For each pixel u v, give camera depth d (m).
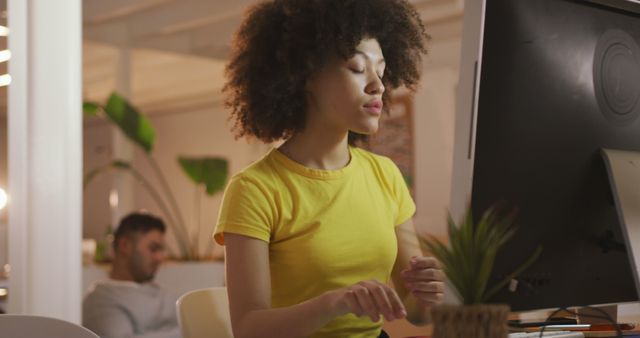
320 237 1.19
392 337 1.46
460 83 1.07
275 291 1.21
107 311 3.47
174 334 3.61
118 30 7.92
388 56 1.32
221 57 8.75
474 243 0.78
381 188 1.32
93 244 7.03
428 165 7.60
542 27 1.13
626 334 1.24
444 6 6.83
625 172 1.19
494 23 1.08
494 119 1.08
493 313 0.72
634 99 1.26
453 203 1.06
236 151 11.27
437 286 1.06
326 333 1.21
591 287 1.20
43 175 2.28
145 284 3.67
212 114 11.66
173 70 10.11
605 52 1.22
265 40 1.24
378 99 1.16
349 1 1.15
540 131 1.13
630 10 1.26
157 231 3.95
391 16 1.24
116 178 10.10
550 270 1.14
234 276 1.14
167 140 12.44
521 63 1.11
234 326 1.11
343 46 1.13
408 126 7.71
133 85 10.85
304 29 1.16
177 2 7.02
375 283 0.91
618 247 1.22
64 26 2.32
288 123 1.23
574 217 1.17
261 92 1.24
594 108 1.20
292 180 1.20
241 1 6.82
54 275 2.29
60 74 2.31
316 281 1.19
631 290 1.25
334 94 1.15
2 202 4.93
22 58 2.29
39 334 1.09
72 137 2.33
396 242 1.30
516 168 1.10
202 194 11.91
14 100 2.29
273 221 1.18
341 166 1.26
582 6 1.19
